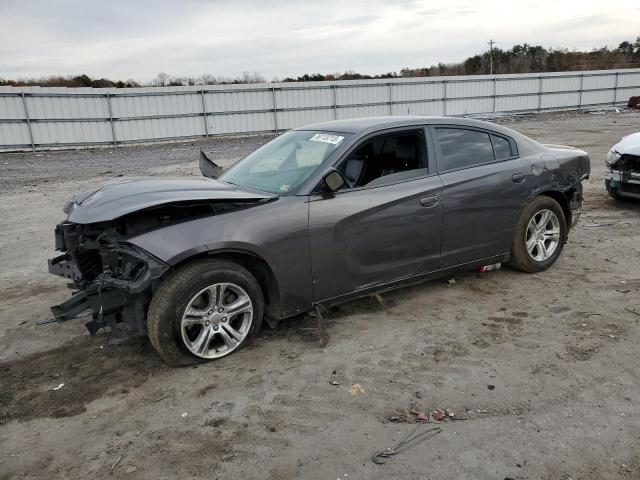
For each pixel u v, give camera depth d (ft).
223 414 9.95
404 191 13.70
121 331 11.43
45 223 28.09
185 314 11.20
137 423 9.78
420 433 9.16
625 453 8.51
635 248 19.67
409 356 11.94
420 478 8.07
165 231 11.12
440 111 112.27
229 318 11.93
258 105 94.73
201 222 11.38
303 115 99.04
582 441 8.82
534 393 10.28
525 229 16.43
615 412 9.60
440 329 13.29
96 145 82.94
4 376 11.75
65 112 79.46
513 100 119.75
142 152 73.41
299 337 13.06
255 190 13.20
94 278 12.64
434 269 14.74
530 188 16.21
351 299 13.57
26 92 75.97
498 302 14.90
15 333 14.06
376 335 13.07
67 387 11.18
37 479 8.39
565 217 17.98
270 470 8.38
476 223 15.19
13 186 42.80
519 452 8.59
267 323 13.34
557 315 13.91
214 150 71.10
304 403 10.21
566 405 9.86
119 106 83.56
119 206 11.28
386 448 8.80
